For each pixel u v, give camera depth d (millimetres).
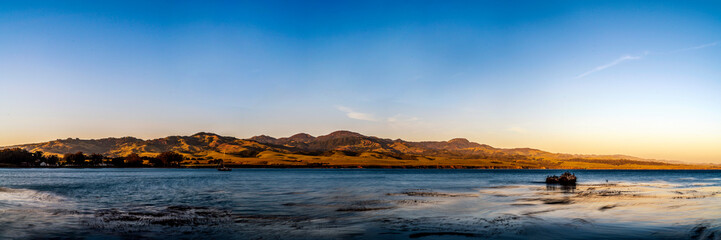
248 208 34844
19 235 20844
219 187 66188
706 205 37656
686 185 82688
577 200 43875
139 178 107500
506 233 22219
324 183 83625
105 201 40531
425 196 49031
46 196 45531
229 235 21547
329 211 32656
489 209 34531
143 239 20344
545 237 21094
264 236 21281
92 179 97750
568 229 23438
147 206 36062
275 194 51125
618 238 20781
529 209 34531
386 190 60562
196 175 144500
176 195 48750
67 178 103812
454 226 24500
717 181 108625
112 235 21281
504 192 57688
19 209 31703
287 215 30031
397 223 25797
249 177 124688
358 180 103000
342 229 23484
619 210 33375
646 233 22047
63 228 23188
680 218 28078
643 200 43719
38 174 139250
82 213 30219
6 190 53625
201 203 39062
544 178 132250
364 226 24516
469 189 64625
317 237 21078
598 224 25312
